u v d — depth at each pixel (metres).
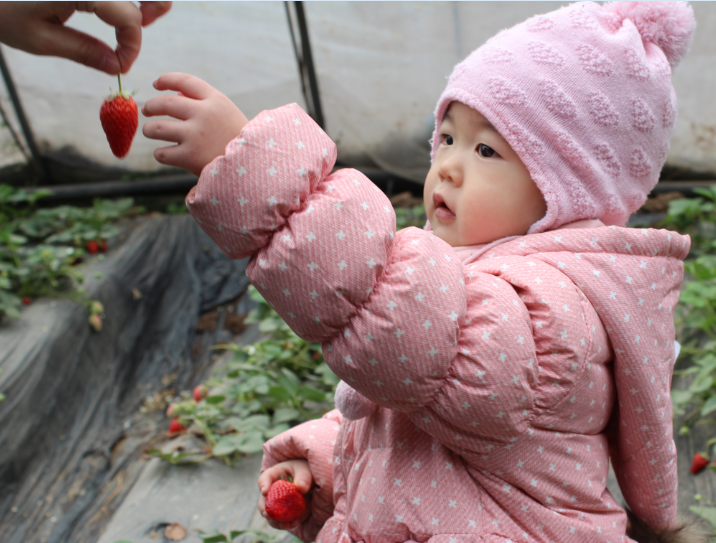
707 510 1.48
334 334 0.81
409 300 0.77
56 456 2.65
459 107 1.02
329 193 0.80
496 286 0.85
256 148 0.77
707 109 3.42
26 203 4.51
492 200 0.99
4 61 3.94
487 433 0.83
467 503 0.91
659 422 0.96
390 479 0.93
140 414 3.03
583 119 0.96
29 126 4.28
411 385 0.80
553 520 0.90
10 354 2.78
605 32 0.99
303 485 1.20
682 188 3.69
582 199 0.99
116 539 1.95
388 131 4.04
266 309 3.12
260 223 0.78
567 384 0.86
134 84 4.04
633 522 1.08
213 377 3.20
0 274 3.41
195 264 3.93
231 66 3.89
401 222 3.77
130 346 3.42
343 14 3.62
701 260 2.87
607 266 0.91
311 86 3.93
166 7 0.92
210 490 2.14
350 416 0.96
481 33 3.52
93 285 3.40
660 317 0.94
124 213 4.42
